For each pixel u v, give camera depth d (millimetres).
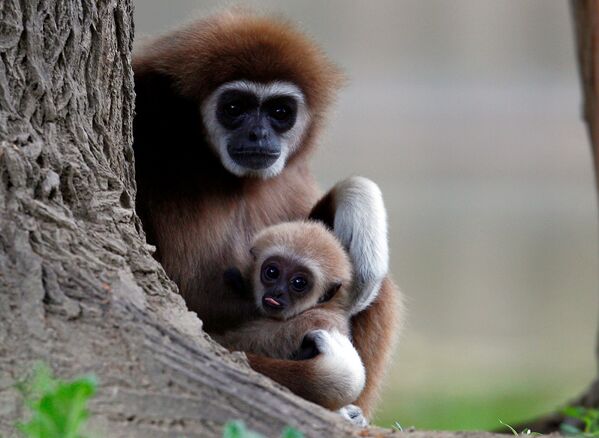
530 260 41062
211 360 8773
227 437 7367
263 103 13602
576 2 18703
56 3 9906
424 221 45500
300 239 12992
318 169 50219
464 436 9109
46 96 9672
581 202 49688
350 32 58812
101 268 9086
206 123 13352
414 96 58219
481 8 60219
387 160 52656
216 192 13453
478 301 35906
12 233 8789
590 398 18812
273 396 8773
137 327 8664
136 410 8336
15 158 9047
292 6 57656
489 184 51938
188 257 13109
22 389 8211
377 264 13625
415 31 59625
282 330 12422
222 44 13359
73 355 8453
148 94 13141
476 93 58625
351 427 8961
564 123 56688
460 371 28953
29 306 8555
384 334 14430
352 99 57469
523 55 60562
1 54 9414
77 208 9680
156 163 12867
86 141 10070
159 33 14195
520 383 27750
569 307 35750
